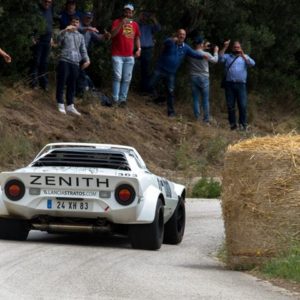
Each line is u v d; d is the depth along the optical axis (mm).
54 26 69188
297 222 27672
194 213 47781
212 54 83812
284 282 25703
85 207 31953
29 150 57812
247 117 84875
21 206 32281
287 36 91125
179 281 25156
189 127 74125
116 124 68375
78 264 27703
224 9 80312
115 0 76188
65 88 67438
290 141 28453
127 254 31266
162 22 80250
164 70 74688
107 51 74875
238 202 28516
